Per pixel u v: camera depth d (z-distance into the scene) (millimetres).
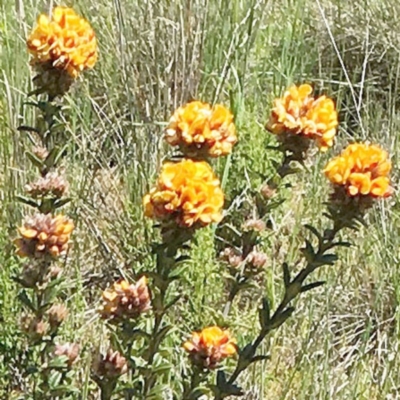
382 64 1577
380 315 1148
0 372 981
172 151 1192
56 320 882
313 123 830
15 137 1142
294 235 1155
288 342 1077
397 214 1194
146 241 1132
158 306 811
